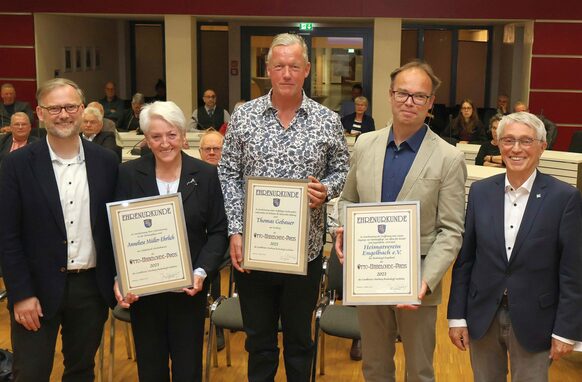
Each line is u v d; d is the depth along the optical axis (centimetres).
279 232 288
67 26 1062
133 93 1295
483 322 278
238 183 304
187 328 298
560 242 266
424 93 273
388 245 276
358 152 296
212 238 299
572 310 264
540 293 270
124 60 1277
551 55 942
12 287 283
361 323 302
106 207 291
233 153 302
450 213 280
